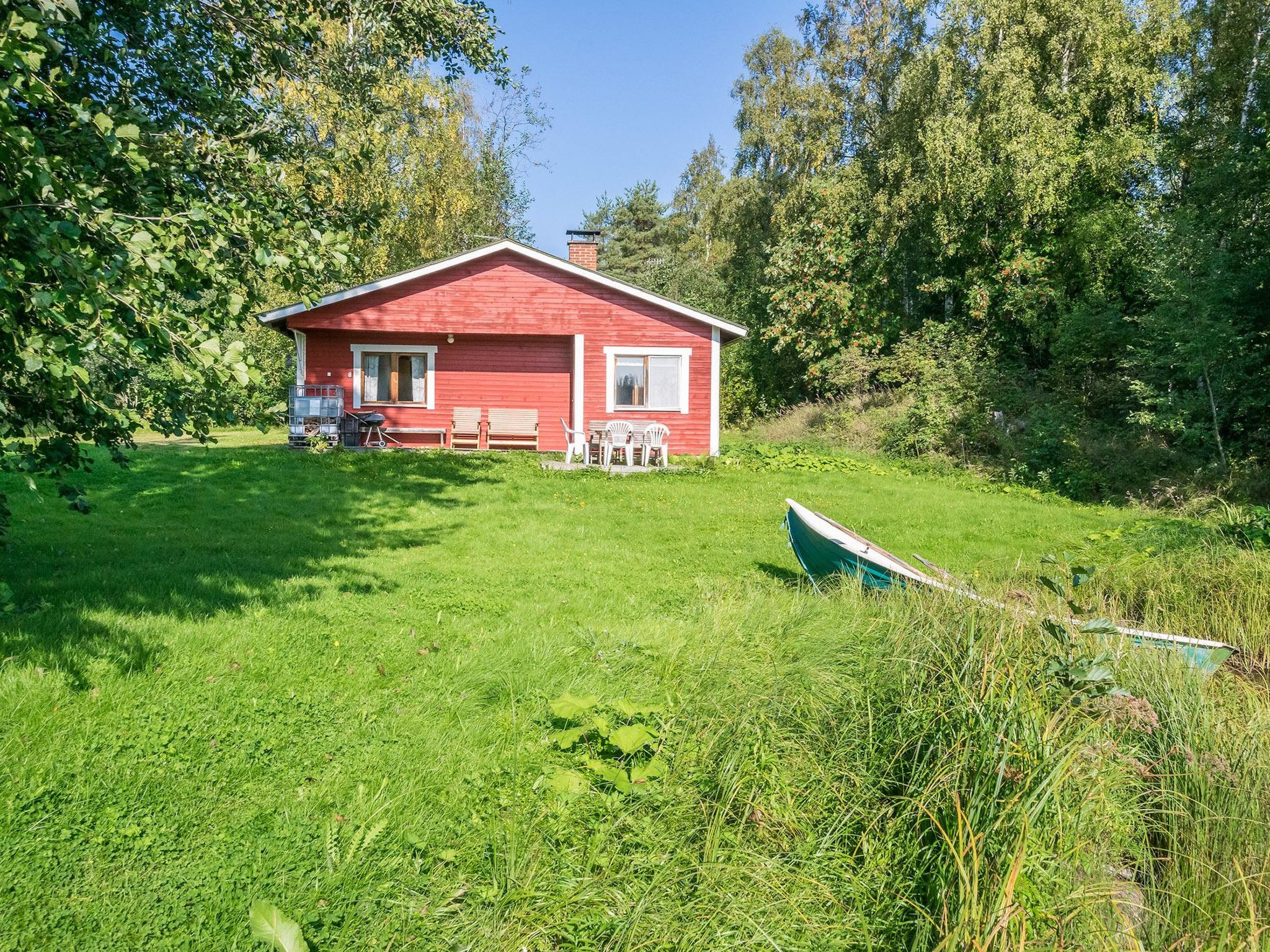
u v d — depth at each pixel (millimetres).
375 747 4117
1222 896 3018
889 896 3186
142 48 6035
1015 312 22953
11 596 5426
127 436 4719
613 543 10117
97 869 3076
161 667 4801
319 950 2803
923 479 17656
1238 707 4707
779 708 4465
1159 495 15617
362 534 9758
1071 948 2719
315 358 20219
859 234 28016
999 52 22469
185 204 4539
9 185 3299
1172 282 15883
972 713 3816
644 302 20016
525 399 20891
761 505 13305
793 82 32469
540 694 4879
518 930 2928
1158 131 22766
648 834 3529
